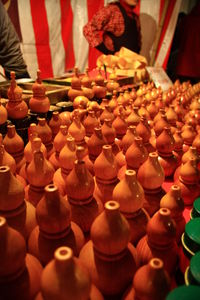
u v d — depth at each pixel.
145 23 3.79
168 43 3.85
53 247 0.60
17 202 0.64
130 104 1.46
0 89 1.53
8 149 0.95
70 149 0.88
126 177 0.68
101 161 0.81
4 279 0.49
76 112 1.15
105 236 0.53
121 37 3.02
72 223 0.66
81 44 3.48
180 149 1.13
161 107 1.54
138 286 0.49
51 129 1.15
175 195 0.73
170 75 4.30
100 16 2.89
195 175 0.90
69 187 0.71
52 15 3.14
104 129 1.05
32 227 0.67
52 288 0.43
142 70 2.36
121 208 0.69
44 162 0.77
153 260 0.50
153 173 0.79
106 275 0.55
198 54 3.66
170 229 0.61
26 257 0.56
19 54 2.50
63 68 3.45
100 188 0.83
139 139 0.89
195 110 1.49
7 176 0.63
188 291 0.47
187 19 3.65
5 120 1.04
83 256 0.59
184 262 0.64
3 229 0.47
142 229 0.70
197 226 0.66
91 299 0.49
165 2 3.53
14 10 2.92
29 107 1.32
